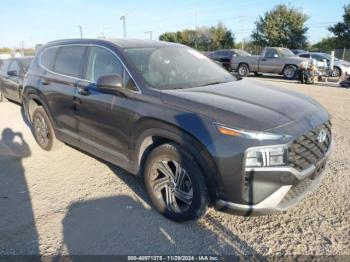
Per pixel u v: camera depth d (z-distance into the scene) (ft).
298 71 52.24
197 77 13.08
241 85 12.77
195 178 9.67
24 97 18.51
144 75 11.75
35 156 17.10
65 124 15.26
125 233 10.28
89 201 12.28
